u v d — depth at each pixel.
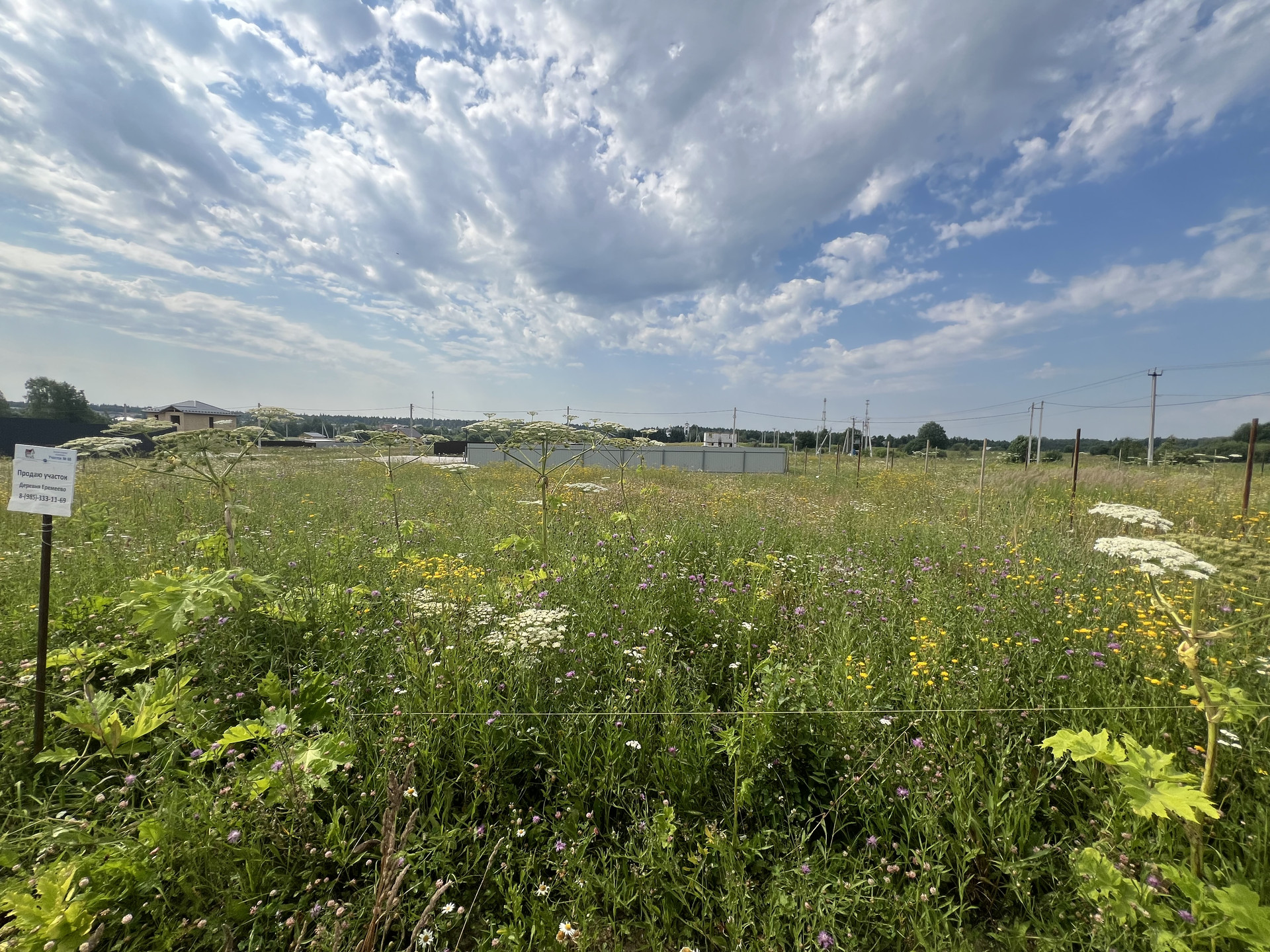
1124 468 18.19
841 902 2.00
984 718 2.80
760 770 2.59
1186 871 1.81
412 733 2.68
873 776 2.58
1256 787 2.29
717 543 6.64
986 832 2.27
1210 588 3.81
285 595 3.97
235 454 4.80
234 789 2.18
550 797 2.58
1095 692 2.95
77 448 4.08
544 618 3.45
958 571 5.82
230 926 1.83
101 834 2.03
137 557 5.12
